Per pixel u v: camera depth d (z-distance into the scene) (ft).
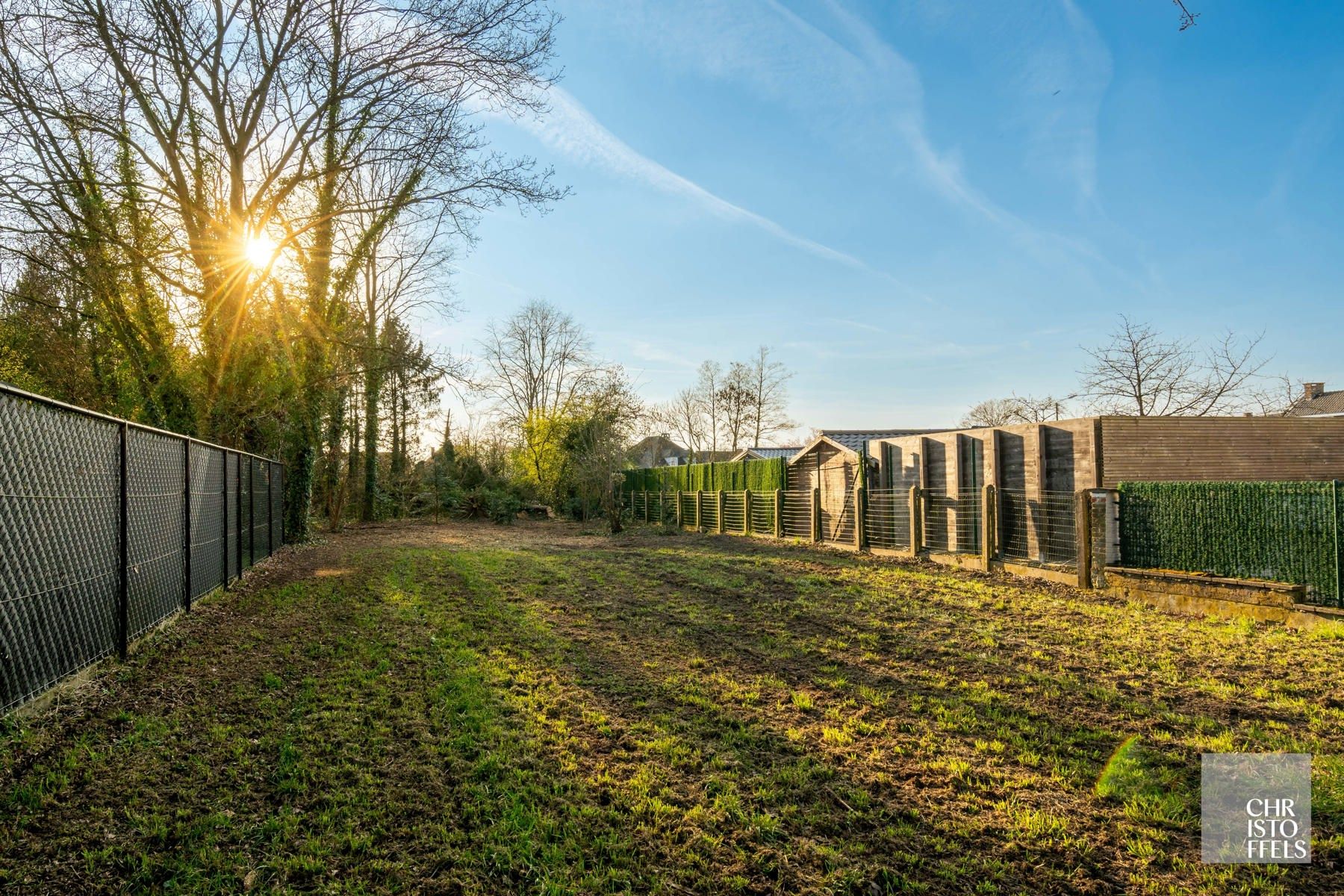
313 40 36.22
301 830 9.75
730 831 9.93
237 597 28.32
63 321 40.88
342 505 76.13
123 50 34.14
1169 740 13.10
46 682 13.55
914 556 40.63
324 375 50.96
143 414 40.34
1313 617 21.29
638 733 13.53
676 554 47.03
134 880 8.48
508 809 10.31
